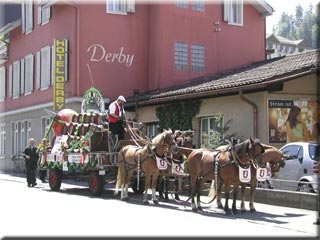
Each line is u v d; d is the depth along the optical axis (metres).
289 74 18.02
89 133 18.84
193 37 29.67
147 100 24.34
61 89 28.72
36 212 14.14
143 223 12.16
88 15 28.67
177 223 12.22
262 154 13.72
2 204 16.06
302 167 15.97
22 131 36.97
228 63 30.48
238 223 12.37
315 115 19.62
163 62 28.88
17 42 37.81
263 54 31.53
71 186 23.44
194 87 22.59
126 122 18.84
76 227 11.51
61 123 21.19
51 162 21.25
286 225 12.15
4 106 40.59
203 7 30.00
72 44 28.73
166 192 17.14
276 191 15.72
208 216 13.51
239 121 20.27
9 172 37.41
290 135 19.41
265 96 19.17
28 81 35.56
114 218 12.98
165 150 15.83
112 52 29.09
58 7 30.52
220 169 13.95
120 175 17.61
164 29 28.95
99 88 28.72
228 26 30.59
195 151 14.97
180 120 23.28
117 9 29.42
